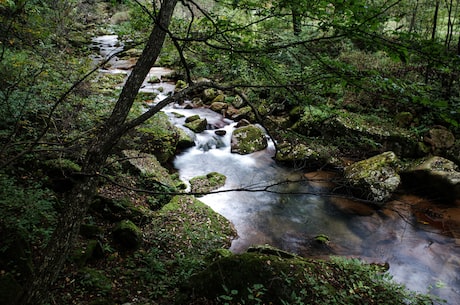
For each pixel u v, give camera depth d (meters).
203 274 4.80
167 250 6.40
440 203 9.20
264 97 10.27
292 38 4.84
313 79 3.25
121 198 7.18
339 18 3.10
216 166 11.11
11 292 3.72
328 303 4.57
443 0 13.19
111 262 5.61
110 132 2.85
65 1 10.78
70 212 2.71
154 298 4.90
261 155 12.01
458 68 2.47
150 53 3.07
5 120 5.93
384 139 10.66
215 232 7.50
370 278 5.48
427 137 10.83
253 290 4.56
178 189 8.88
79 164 6.91
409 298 5.26
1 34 4.14
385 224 8.42
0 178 4.91
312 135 11.09
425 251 7.42
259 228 8.16
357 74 2.98
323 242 7.68
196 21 5.33
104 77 13.98
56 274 2.69
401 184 10.00
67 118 7.12
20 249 4.33
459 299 6.03
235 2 3.85
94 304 4.30
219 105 14.70
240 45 4.00
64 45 10.09
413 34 2.58
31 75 6.58
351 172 9.55
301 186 9.96
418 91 2.77
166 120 11.59
